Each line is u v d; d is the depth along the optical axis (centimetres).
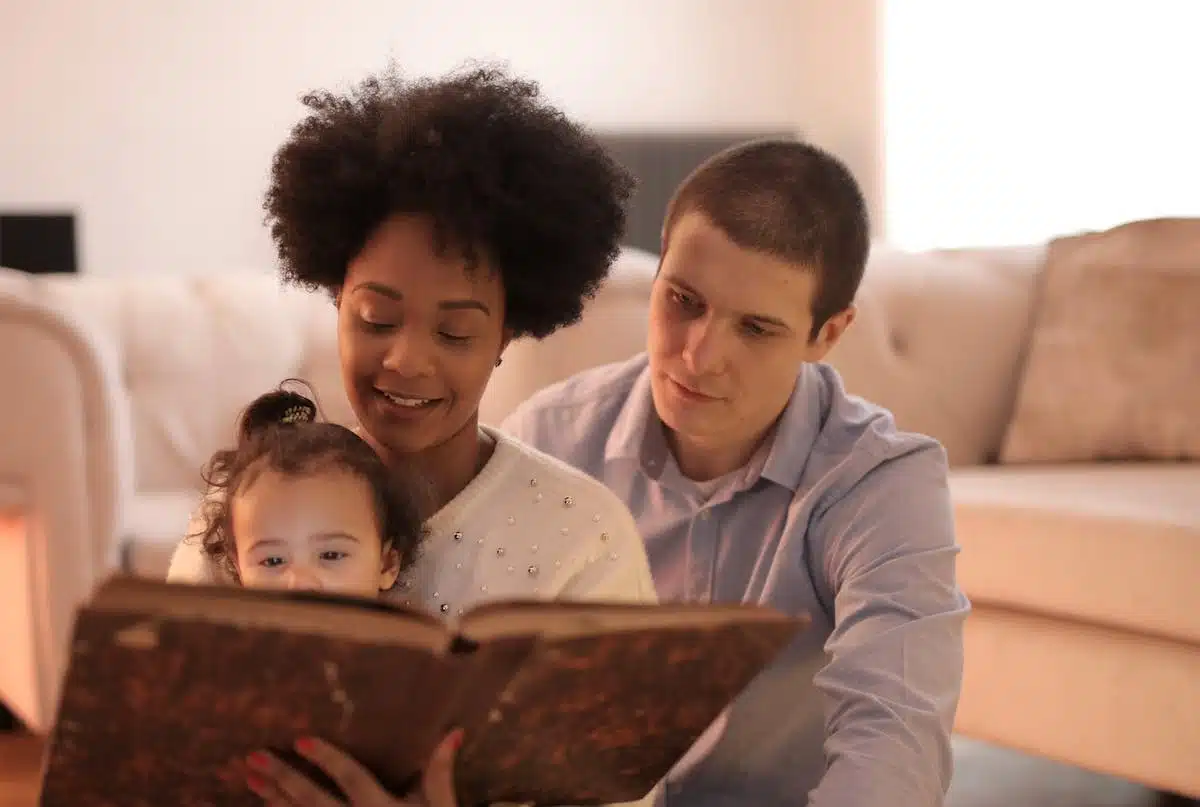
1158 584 189
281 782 90
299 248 122
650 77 617
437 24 576
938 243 567
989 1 546
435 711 88
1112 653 197
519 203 116
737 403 135
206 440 267
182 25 534
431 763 92
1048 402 259
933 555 133
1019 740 210
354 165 115
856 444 141
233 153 545
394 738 90
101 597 79
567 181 121
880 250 275
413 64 573
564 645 87
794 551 141
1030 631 208
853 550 136
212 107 541
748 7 631
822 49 621
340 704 86
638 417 151
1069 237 276
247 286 280
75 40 519
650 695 94
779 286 131
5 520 232
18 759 252
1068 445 258
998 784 244
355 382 115
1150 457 256
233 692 84
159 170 534
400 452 119
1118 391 256
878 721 121
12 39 511
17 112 513
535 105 123
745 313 131
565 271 123
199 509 125
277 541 110
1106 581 196
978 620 215
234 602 80
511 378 229
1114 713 197
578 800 105
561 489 124
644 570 127
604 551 123
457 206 112
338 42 559
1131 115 499
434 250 112
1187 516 192
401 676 84
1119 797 238
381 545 114
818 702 143
